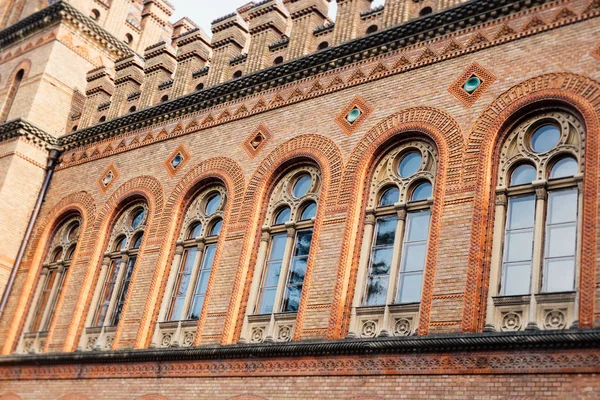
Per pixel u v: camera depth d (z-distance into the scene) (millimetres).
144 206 22344
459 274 14703
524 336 12992
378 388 14523
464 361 13656
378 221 16984
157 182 21891
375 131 17594
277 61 21109
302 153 18750
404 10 18625
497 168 15469
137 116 23453
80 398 19734
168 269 20328
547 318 13562
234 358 17016
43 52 27062
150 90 24281
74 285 22250
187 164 21422
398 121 17266
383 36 18297
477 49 16719
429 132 16594
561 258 14016
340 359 15289
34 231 24531
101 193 23344
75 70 27234
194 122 22016
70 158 25266
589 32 15164
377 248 16656
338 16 20094
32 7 29531
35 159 25312
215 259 19094
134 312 20078
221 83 21500
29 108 25641
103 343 20641
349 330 15914
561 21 15664
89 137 24859
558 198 14594
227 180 20109
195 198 21047
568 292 13492
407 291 15727
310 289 16766
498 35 16531
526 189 14984
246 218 19078
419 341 14188
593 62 14805
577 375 12406
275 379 16094
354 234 16844
